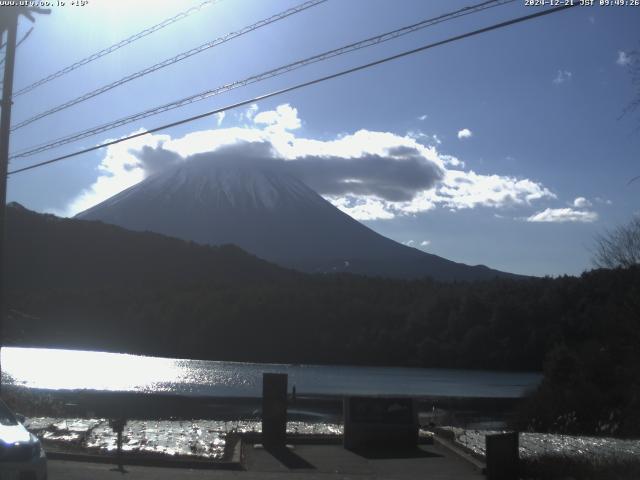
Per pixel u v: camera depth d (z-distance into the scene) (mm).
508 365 108938
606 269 40656
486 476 14406
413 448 18016
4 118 20125
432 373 110250
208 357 139125
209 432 22594
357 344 132625
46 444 18125
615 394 37625
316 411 50719
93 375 85438
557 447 19906
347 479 14148
